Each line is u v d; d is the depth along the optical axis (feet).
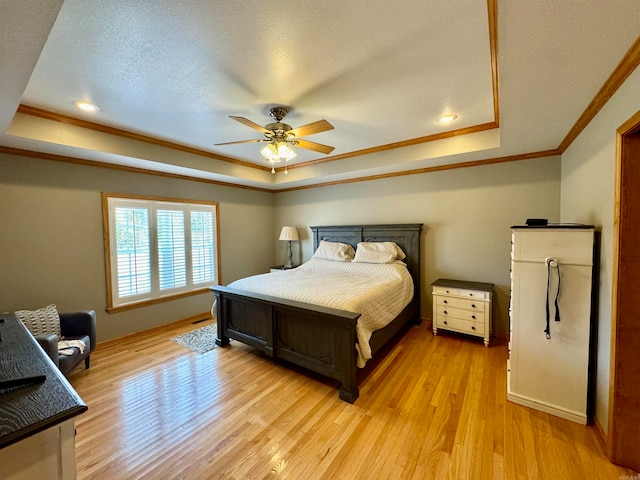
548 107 6.35
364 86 6.68
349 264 13.12
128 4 4.09
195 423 6.41
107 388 7.87
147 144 10.43
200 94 7.00
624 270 5.02
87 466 5.21
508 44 4.16
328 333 7.70
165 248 12.96
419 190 12.99
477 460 5.28
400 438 5.88
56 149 8.93
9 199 8.87
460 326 10.86
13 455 2.50
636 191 4.92
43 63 5.59
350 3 4.15
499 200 11.08
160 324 12.76
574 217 8.14
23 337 5.18
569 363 6.36
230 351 10.36
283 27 4.67
